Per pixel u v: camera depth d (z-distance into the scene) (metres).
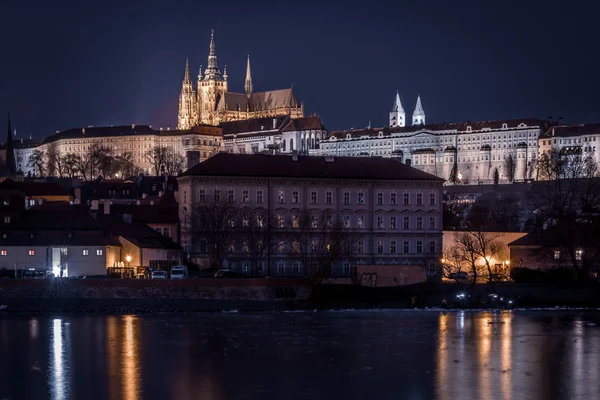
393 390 141.88
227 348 168.25
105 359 159.75
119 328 186.88
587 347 172.62
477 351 168.25
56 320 195.50
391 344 173.50
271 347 169.50
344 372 152.00
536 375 151.88
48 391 140.62
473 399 137.75
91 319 197.25
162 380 146.38
